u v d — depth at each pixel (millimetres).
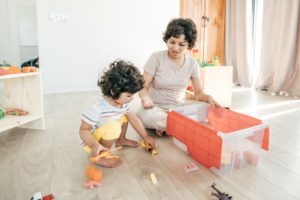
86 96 2408
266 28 2803
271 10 2734
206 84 1932
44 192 820
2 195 799
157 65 1341
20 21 2928
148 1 2861
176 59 1326
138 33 2887
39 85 1386
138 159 1066
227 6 3424
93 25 2672
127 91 937
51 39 2539
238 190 851
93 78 2777
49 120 1604
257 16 3121
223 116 1252
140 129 1175
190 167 985
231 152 958
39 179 897
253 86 3121
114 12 2732
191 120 1046
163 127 1309
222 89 2012
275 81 2686
